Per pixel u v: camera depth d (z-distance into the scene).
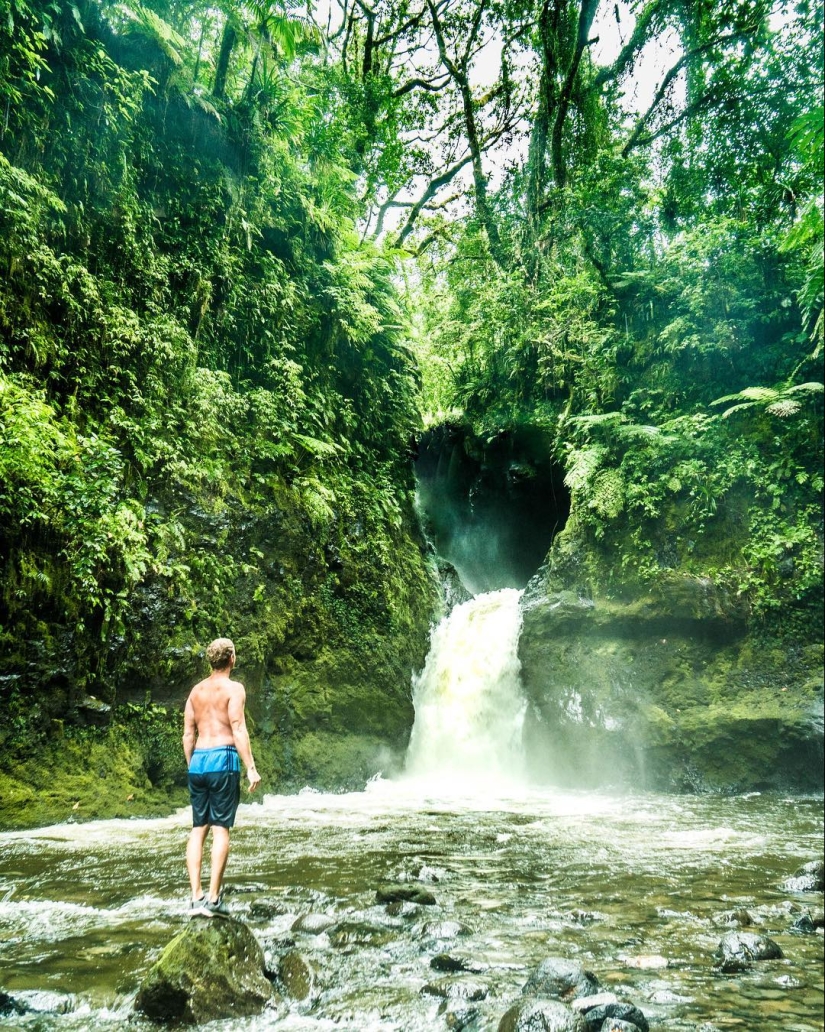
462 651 15.95
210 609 11.17
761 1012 3.88
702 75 18.81
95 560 9.52
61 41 10.62
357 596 14.24
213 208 12.91
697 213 17.94
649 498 14.20
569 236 19.53
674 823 9.70
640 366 16.17
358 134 20.23
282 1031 3.69
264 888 6.19
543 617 14.72
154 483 10.90
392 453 16.86
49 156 10.50
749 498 13.80
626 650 13.95
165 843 7.84
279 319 14.05
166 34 12.13
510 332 20.84
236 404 12.54
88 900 5.70
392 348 17.30
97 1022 3.71
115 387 10.66
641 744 13.17
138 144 11.97
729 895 6.13
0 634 8.56
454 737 15.12
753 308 14.80
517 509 21.86
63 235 10.56
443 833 8.84
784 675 12.84
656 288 16.00
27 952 4.56
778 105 17.52
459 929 5.12
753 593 13.28
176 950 4.04
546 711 14.35
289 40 13.93
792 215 16.27
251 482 12.55
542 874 6.85
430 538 23.03
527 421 19.98
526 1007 3.62
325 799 11.59
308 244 15.32
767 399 13.45
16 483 8.77
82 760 9.23
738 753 12.62
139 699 10.14
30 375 9.57
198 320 12.50
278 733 12.11
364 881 6.52
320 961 4.59
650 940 5.01
